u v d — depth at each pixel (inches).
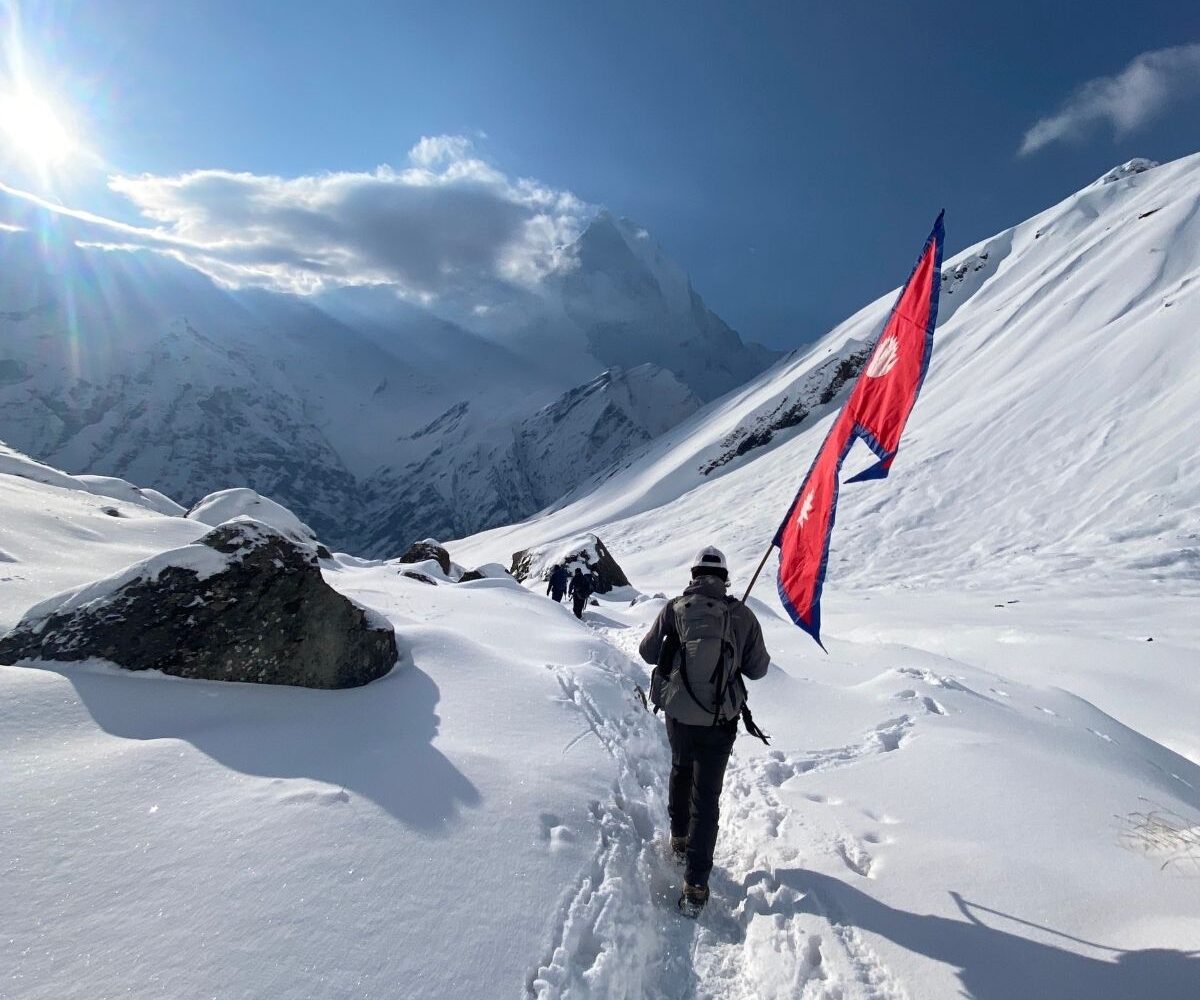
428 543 1070.4
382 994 95.7
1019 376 2447.1
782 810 175.3
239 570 208.8
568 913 120.3
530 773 169.0
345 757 162.2
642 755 210.5
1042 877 133.3
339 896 112.6
